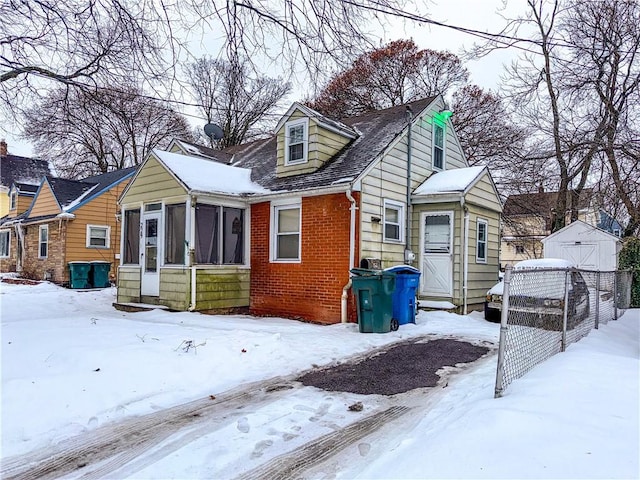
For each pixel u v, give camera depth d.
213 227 11.21
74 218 19.16
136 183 12.27
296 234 11.12
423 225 12.03
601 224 18.08
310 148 11.50
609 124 11.95
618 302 10.88
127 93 8.39
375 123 13.26
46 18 7.07
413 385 5.52
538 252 29.86
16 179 27.52
